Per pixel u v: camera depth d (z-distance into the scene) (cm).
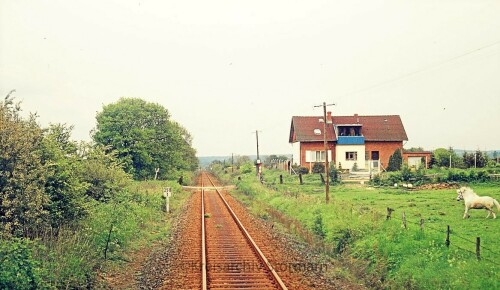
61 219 1464
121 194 2352
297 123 6644
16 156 1241
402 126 6619
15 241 1127
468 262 1258
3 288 950
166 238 2097
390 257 1434
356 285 1329
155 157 4884
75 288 1159
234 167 10319
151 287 1251
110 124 4512
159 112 4956
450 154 5481
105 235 1616
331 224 1980
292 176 5534
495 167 4791
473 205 2248
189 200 4034
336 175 4816
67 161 1556
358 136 6356
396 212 2459
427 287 1177
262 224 2464
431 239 1513
